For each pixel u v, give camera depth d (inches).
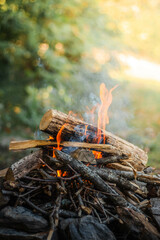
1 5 209.0
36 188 69.4
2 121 180.5
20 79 218.2
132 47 316.5
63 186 68.3
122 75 304.3
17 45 222.4
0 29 211.6
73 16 253.3
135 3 289.7
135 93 289.0
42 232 61.8
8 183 66.3
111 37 281.1
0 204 65.4
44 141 73.6
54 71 236.8
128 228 66.0
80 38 249.3
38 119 185.8
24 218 61.7
